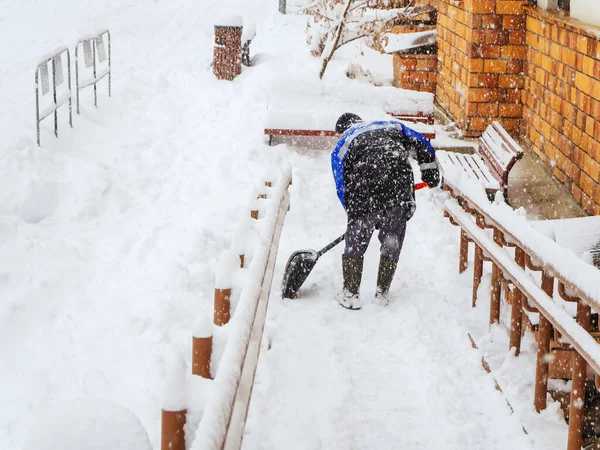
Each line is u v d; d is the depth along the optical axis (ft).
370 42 41.16
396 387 15.76
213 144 34.17
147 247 23.38
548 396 14.87
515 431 14.05
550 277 13.85
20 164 27.48
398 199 19.03
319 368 16.31
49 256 22.52
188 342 17.43
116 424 6.91
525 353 16.16
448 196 28.04
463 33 37.96
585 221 18.75
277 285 20.66
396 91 33.63
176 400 8.43
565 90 29.99
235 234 16.44
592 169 26.89
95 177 27.89
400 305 19.47
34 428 6.89
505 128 37.29
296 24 63.05
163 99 41.09
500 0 35.94
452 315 18.74
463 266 20.81
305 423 14.14
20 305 19.40
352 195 19.10
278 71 44.45
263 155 31.99
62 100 32.50
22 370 16.79
